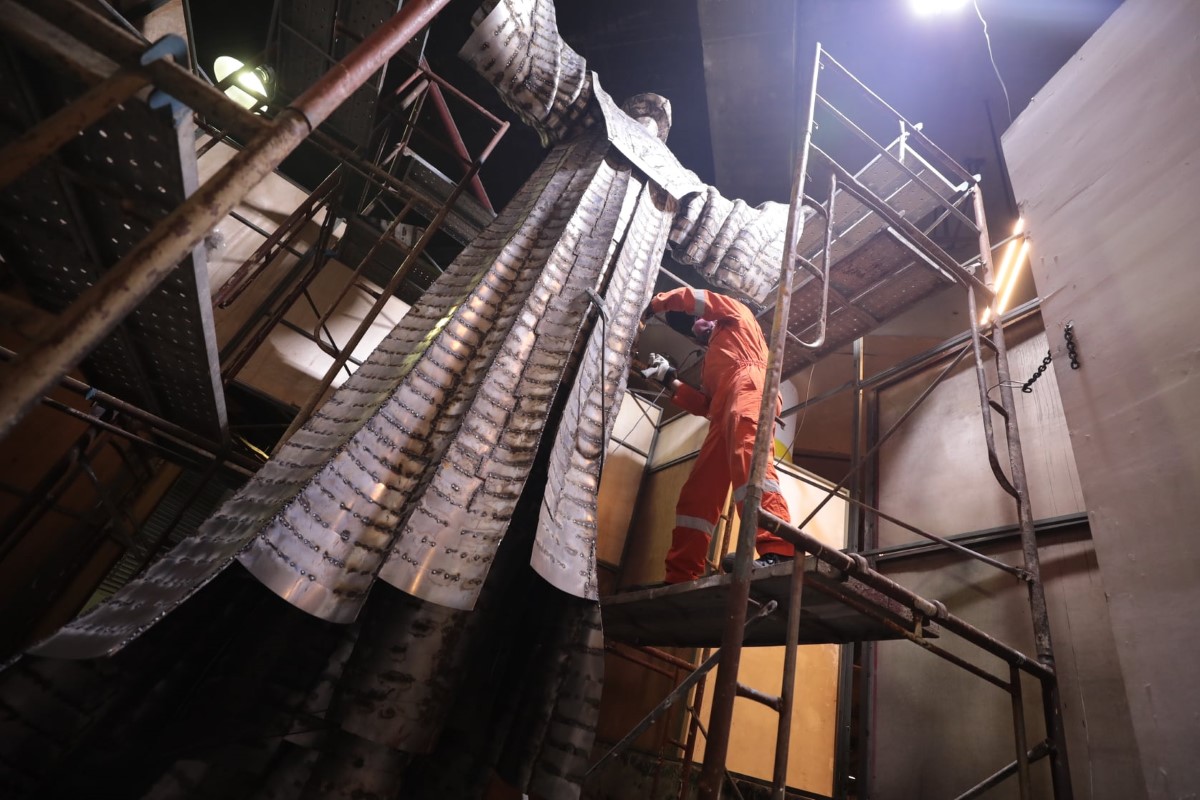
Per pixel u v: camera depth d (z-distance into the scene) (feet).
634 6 22.18
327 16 11.37
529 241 9.36
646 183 11.51
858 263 12.08
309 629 5.74
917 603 6.56
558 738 6.00
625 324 9.66
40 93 4.23
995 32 21.11
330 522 5.54
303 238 16.25
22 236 5.74
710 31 20.47
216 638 5.44
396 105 12.77
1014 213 22.27
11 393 2.83
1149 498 7.35
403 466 6.34
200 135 15.35
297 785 5.16
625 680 13.43
